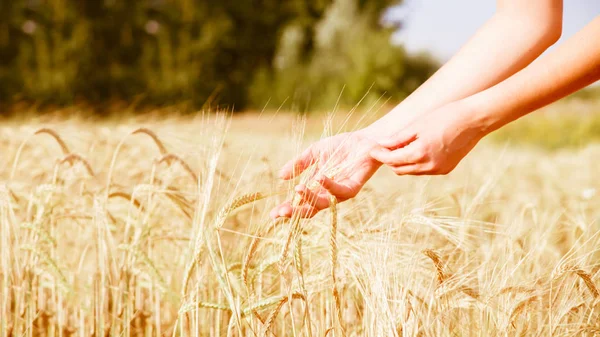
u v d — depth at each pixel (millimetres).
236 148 1500
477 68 1186
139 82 17906
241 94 19047
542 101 1049
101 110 15797
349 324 1216
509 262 1191
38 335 1391
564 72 1020
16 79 16266
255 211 1330
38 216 1327
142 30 18766
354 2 18266
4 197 1352
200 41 18891
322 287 1135
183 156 1436
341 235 1148
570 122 9656
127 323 1274
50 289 1477
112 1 18219
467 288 1079
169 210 1418
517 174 3004
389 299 1061
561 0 1189
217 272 1062
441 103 1189
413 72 17203
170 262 1393
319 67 17359
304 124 1166
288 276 1159
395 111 1220
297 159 1146
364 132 1204
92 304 1302
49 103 16219
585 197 1849
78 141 1890
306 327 1058
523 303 1078
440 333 1073
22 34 17172
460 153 1088
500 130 9562
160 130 1657
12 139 1954
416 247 1179
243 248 1188
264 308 1089
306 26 20125
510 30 1182
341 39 17500
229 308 1076
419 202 1317
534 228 1383
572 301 1129
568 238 1501
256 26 20750
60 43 16828
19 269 1343
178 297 1234
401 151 1085
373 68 15820
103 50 18141
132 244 1247
